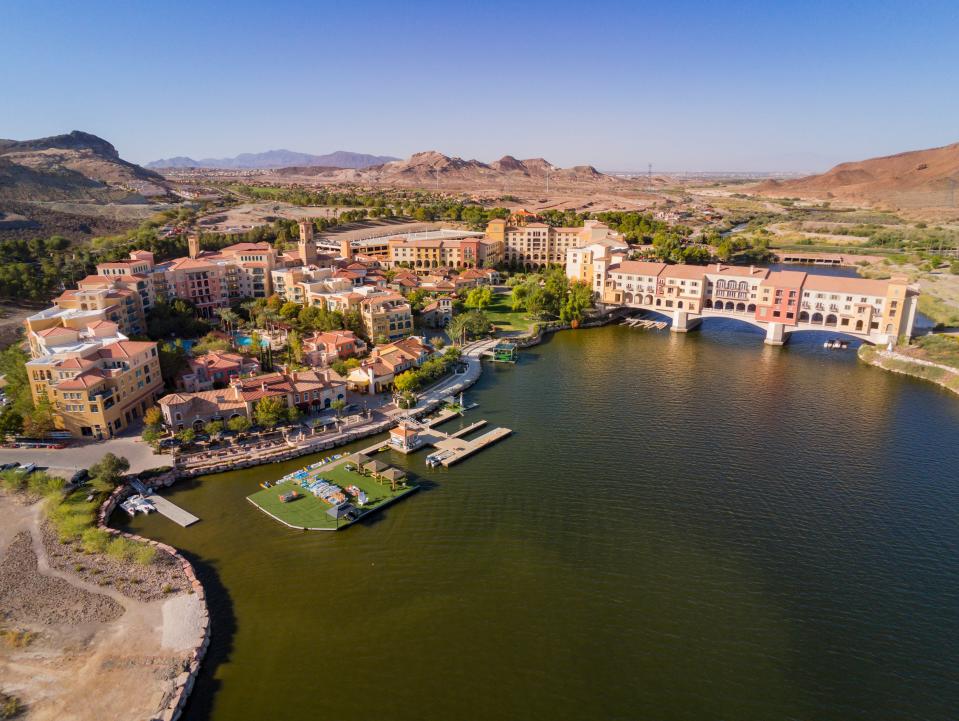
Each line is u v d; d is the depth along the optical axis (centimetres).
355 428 13188
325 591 8538
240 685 7012
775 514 10425
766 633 7931
